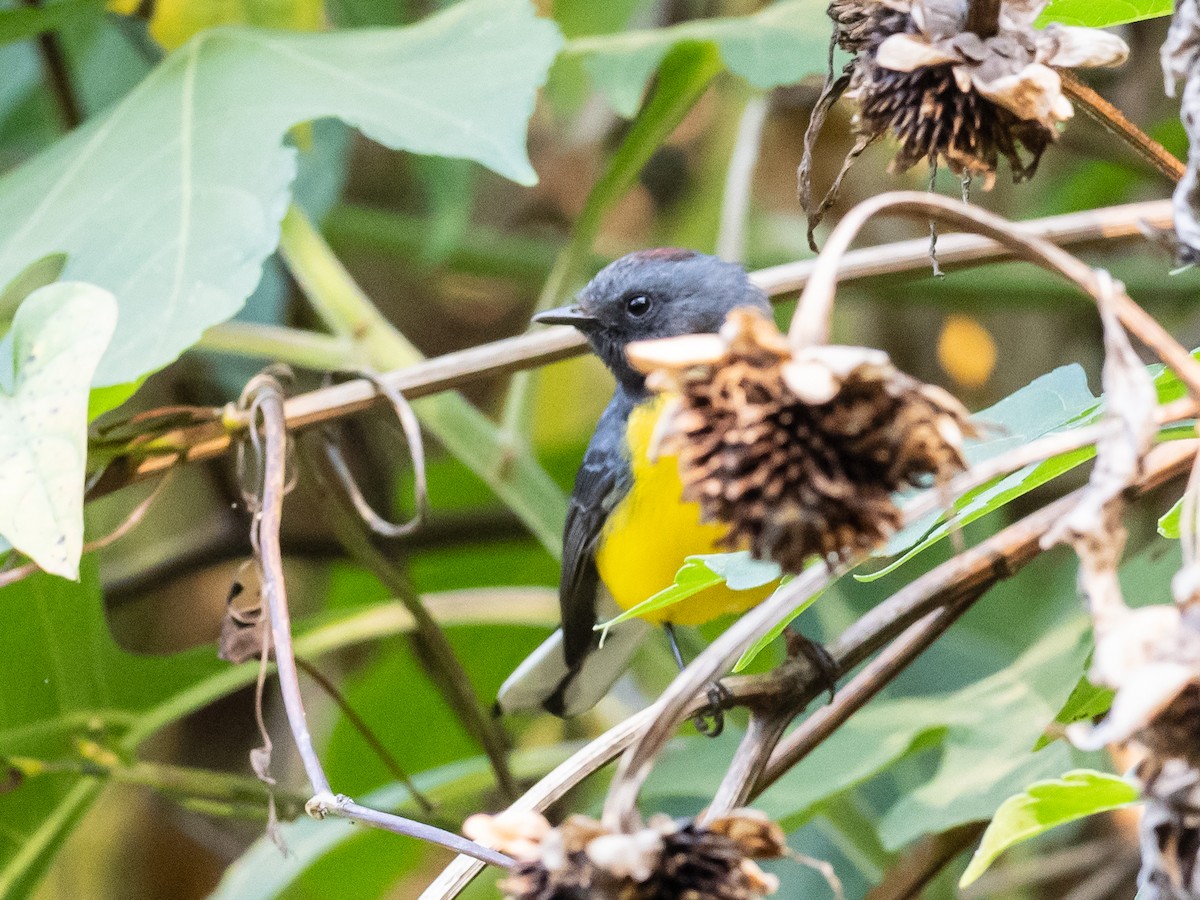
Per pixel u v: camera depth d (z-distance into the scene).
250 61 2.30
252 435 2.28
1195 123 1.66
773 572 2.24
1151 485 1.65
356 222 2.39
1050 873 2.35
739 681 2.25
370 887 2.36
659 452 1.50
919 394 1.47
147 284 2.28
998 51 1.84
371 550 2.31
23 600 2.31
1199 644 1.33
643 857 1.44
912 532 2.18
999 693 2.31
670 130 2.33
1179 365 1.52
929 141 1.88
